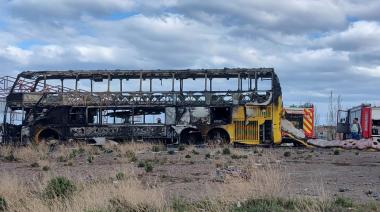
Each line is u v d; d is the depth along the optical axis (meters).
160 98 34.19
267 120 33.28
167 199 11.16
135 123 34.38
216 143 31.94
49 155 25.39
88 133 34.44
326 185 13.81
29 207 10.45
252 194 11.03
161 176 16.30
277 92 33.31
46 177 14.39
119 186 11.52
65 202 10.61
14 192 11.66
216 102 33.75
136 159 22.64
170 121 34.03
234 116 33.53
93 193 11.09
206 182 14.20
